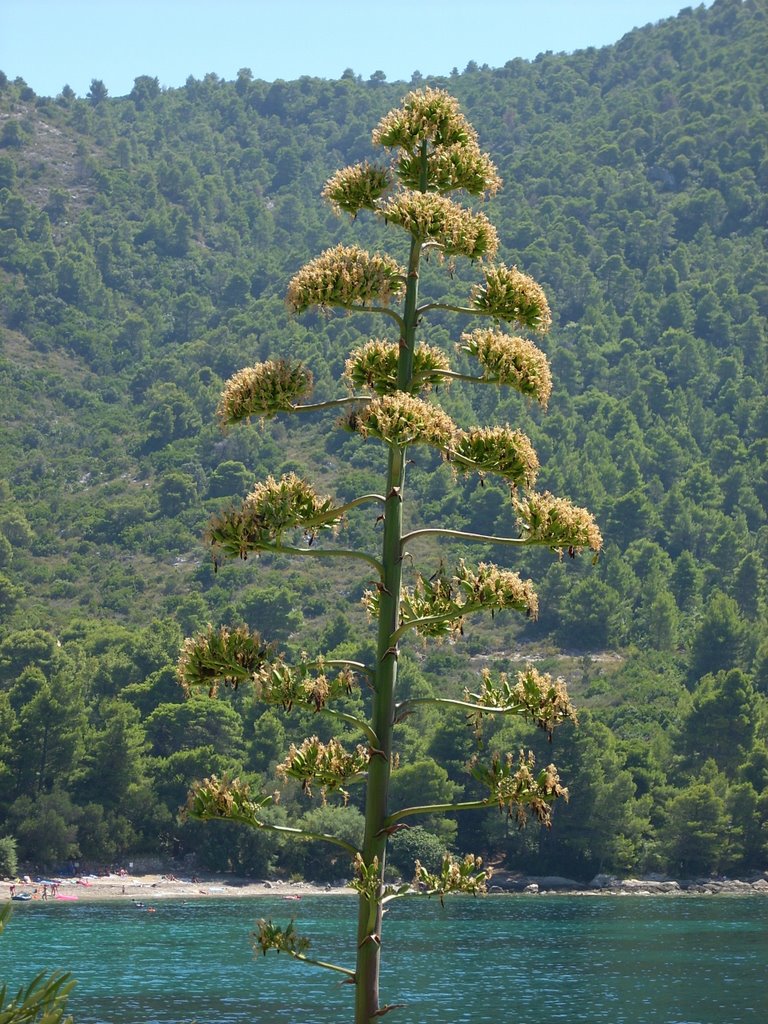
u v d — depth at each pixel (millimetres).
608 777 158500
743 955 98875
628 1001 78250
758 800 161000
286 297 18453
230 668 17234
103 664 185375
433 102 18922
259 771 157750
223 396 18062
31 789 145000
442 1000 78000
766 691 194625
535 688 17031
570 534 17391
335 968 16125
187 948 99250
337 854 150875
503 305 18391
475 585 17406
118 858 149875
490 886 149875
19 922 114312
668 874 159750
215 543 17312
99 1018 71000
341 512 17344
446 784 147750
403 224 18156
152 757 155875
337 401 18016
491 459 17500
